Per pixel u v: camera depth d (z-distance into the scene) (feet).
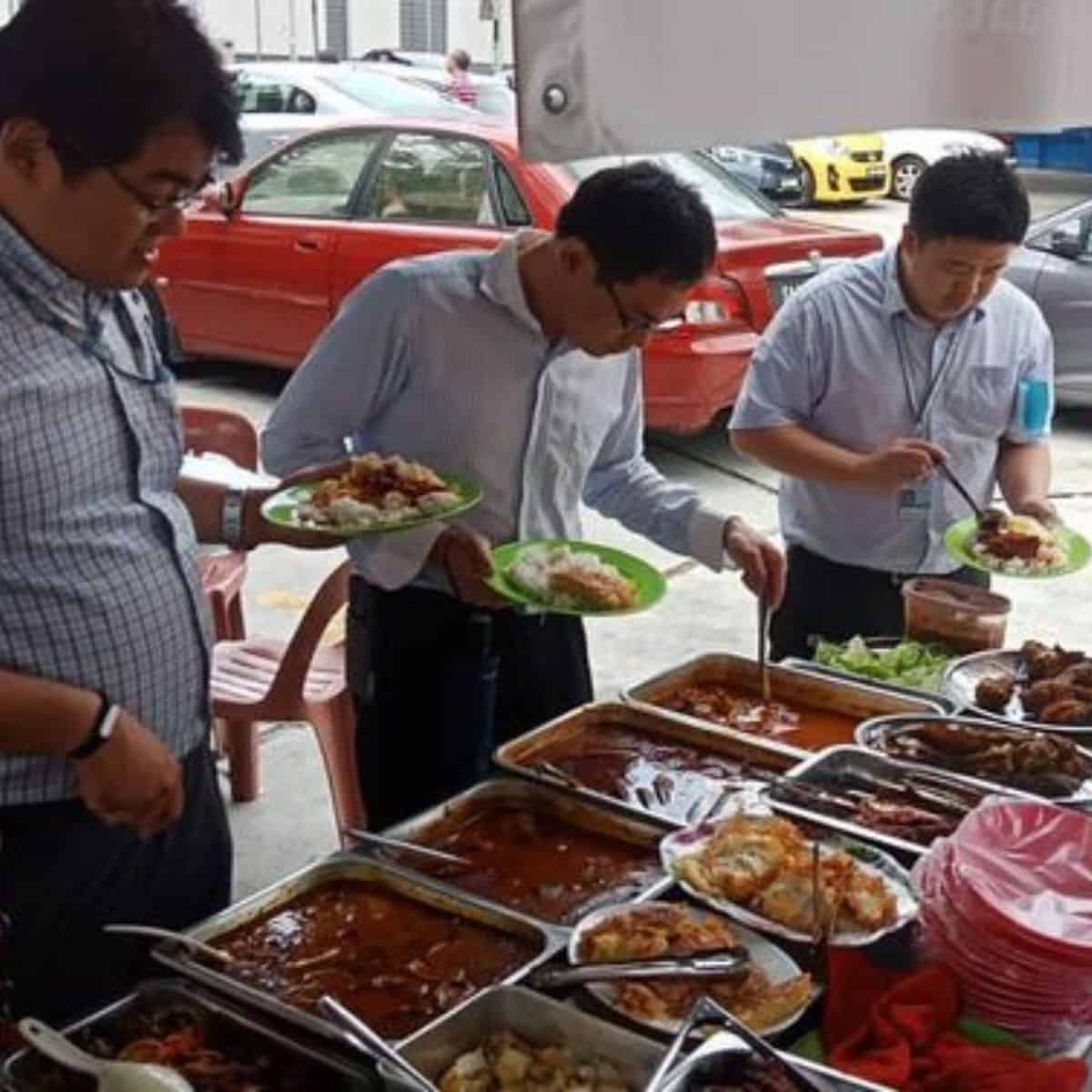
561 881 5.72
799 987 4.62
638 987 4.63
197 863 5.86
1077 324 21.59
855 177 40.73
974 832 4.99
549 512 7.50
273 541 6.41
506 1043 4.39
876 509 8.70
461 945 5.16
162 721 5.35
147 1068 3.95
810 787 6.24
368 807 7.83
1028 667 7.46
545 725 6.91
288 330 21.59
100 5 4.37
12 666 4.91
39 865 5.25
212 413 12.23
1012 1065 4.24
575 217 6.50
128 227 4.66
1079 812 5.53
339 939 5.19
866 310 8.52
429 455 7.17
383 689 7.52
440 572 7.21
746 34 3.48
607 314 6.59
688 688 7.56
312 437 7.09
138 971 5.50
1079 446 21.58
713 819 5.77
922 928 4.91
